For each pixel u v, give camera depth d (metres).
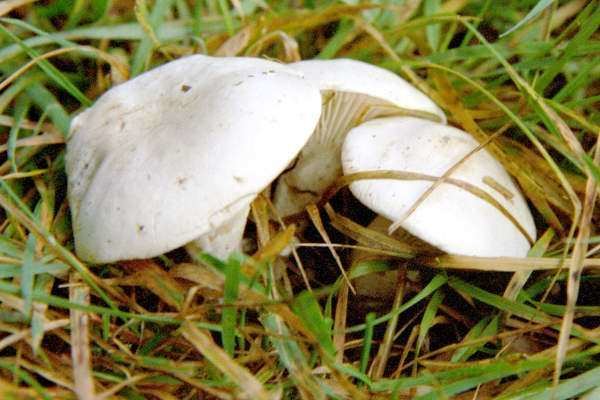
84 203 0.33
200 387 0.31
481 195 0.33
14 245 0.33
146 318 0.32
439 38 0.40
